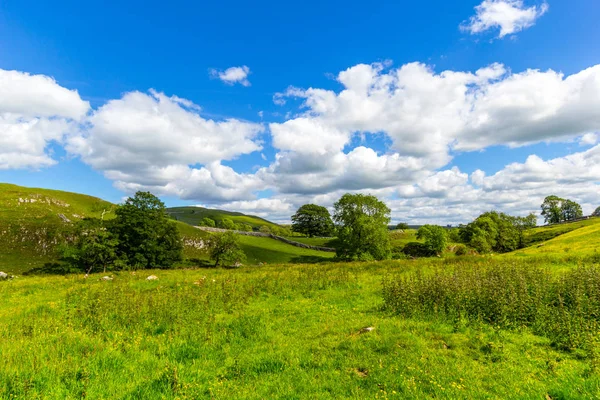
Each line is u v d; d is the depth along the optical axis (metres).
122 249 61.66
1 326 14.48
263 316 15.72
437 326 12.53
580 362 9.00
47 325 14.23
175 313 15.36
